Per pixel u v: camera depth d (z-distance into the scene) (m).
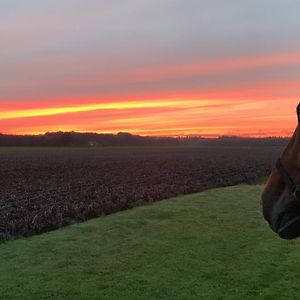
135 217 17.86
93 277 9.76
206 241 13.16
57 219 17.28
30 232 15.34
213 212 18.89
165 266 10.50
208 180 36.91
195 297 8.30
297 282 9.03
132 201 22.91
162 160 70.19
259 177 41.97
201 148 139.62
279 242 12.77
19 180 37.62
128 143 168.50
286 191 3.01
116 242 13.30
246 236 13.77
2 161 71.19
